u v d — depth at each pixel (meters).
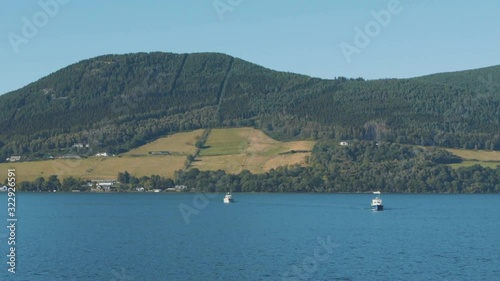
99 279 135.12
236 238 196.38
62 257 158.75
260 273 140.88
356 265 149.38
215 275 139.12
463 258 159.50
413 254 165.25
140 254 163.62
